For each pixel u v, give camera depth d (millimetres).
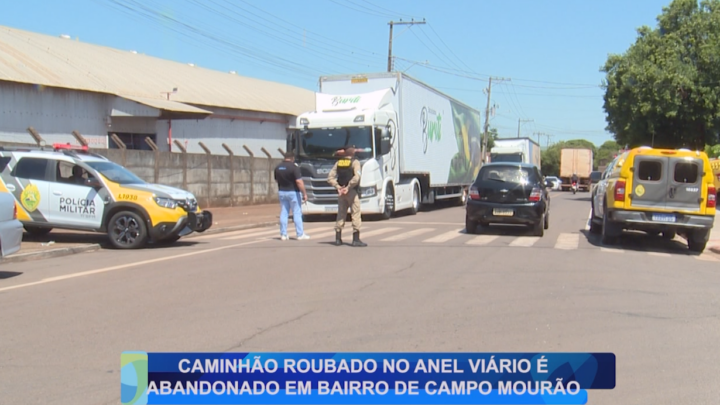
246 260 10930
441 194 27859
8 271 9930
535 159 51656
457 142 29500
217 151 32750
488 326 6789
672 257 12742
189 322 6820
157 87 29984
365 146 19141
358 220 12695
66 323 6758
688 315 7516
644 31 37250
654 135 37062
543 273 9953
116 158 19750
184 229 12828
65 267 10281
